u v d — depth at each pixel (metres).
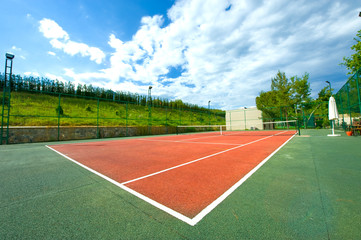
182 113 27.39
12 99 15.84
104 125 17.47
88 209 2.18
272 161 4.68
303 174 3.39
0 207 2.27
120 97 28.70
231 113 32.72
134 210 2.13
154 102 31.22
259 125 29.59
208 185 2.95
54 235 1.63
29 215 2.04
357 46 16.16
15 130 11.64
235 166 4.24
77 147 9.09
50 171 4.17
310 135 13.38
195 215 1.96
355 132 11.49
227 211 2.03
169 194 2.61
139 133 19.52
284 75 32.03
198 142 10.80
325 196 2.34
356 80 10.81
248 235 1.55
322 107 27.66
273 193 2.51
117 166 4.59
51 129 13.16
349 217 1.79
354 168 3.68
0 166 4.76
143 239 1.54
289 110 29.59
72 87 26.42
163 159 5.39
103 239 1.55
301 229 1.60
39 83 23.08
